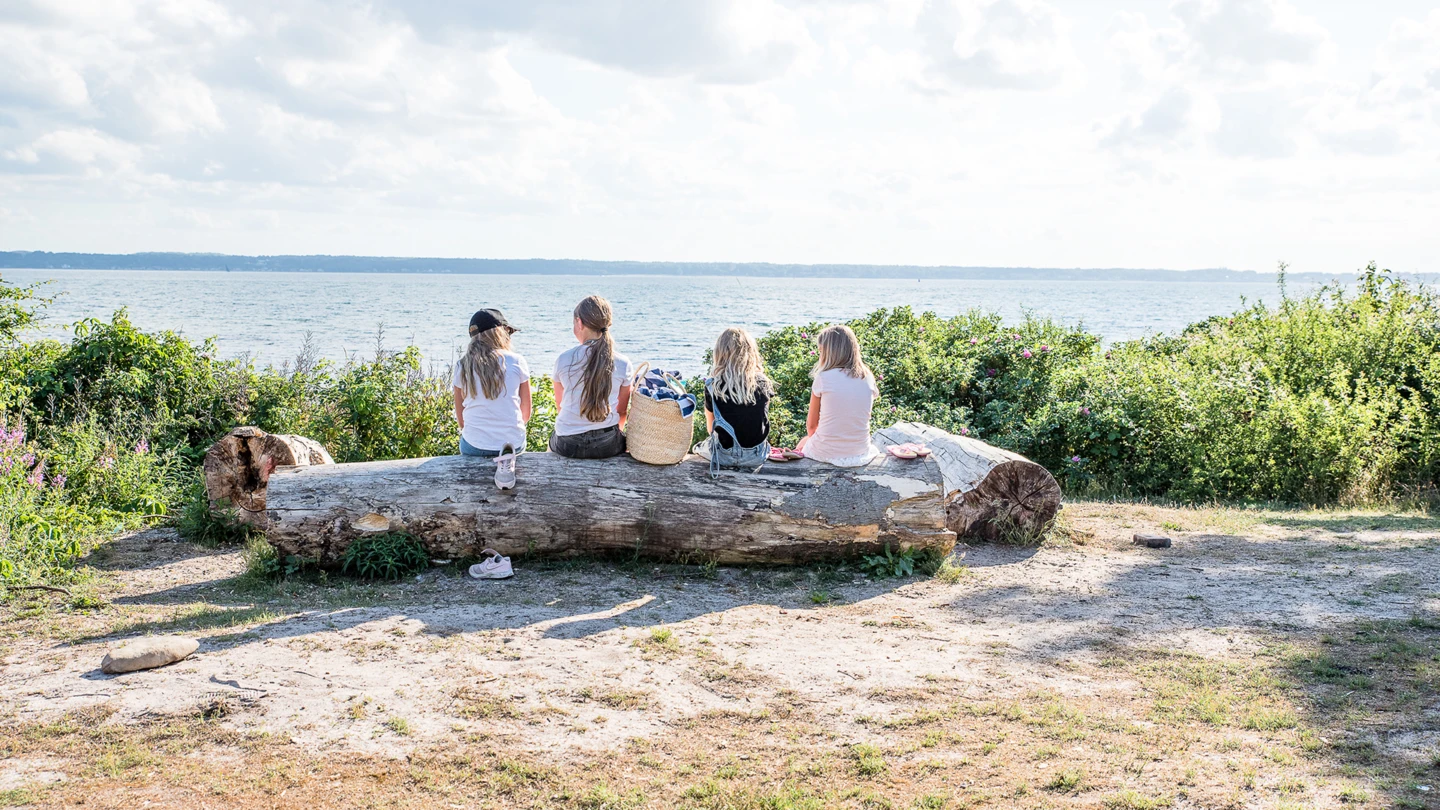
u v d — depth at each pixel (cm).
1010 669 468
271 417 1097
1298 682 443
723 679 451
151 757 358
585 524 642
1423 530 807
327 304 8512
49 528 645
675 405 638
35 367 1098
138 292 11625
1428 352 1228
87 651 470
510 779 349
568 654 479
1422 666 457
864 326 1515
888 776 354
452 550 640
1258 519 875
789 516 642
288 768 352
